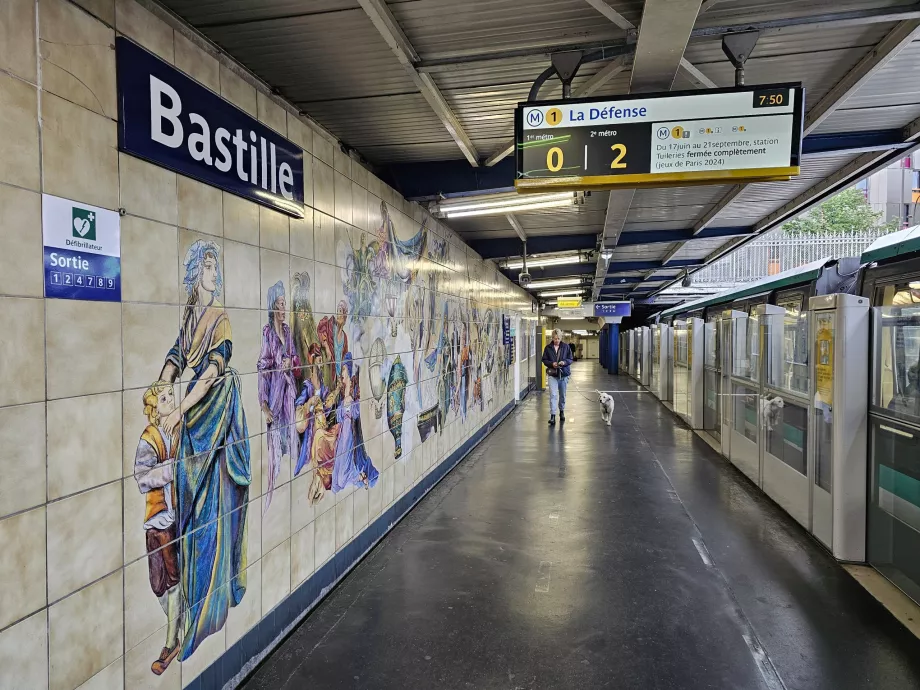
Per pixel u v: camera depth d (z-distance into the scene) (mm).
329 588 3824
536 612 3543
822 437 4672
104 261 2070
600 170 3398
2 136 1712
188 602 2500
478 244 9445
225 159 2744
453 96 3941
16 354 1747
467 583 3953
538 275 13609
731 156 3318
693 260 12641
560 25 3098
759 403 6285
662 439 9445
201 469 2590
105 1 2090
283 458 3279
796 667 2969
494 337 10906
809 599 3723
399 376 5316
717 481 6699
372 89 3820
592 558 4391
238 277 2869
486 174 5406
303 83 3725
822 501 4645
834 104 4090
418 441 5891
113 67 2121
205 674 2604
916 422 3676
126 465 2170
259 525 3035
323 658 3064
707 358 10156
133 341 2205
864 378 4258
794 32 3270
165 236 2373
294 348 3414
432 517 5371
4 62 1720
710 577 4055
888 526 4004
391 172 5512
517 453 8320
